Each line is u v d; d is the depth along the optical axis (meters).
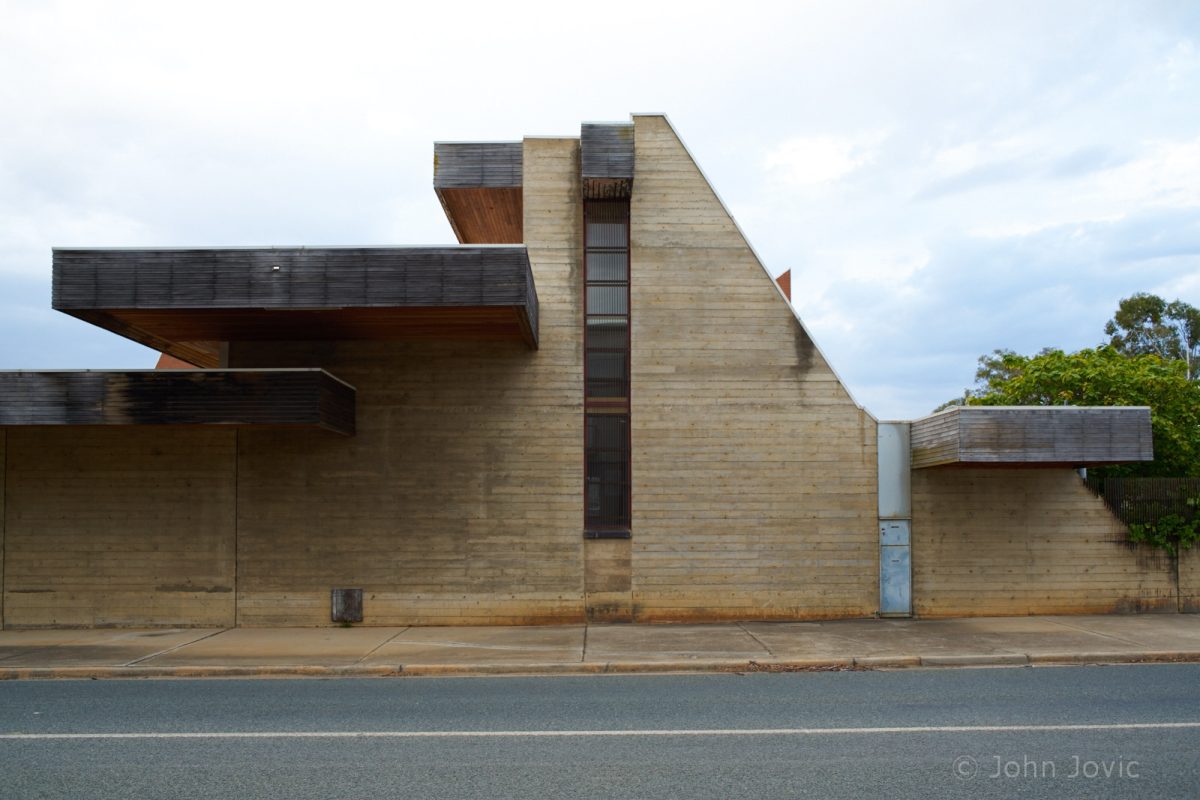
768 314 16.30
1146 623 15.02
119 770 6.98
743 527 15.98
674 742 7.78
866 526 16.06
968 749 7.50
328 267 13.32
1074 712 8.91
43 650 13.12
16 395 13.70
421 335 15.66
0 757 7.38
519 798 6.27
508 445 15.91
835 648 12.84
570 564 15.78
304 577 15.64
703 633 14.40
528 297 13.88
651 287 16.27
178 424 13.77
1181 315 46.56
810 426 16.16
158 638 14.27
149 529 15.66
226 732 8.24
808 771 6.88
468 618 15.63
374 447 15.87
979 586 16.06
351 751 7.53
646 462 16.02
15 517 15.63
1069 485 16.25
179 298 13.23
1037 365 22.25
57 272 13.23
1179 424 20.23
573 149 16.47
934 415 15.43
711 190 16.45
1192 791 6.40
